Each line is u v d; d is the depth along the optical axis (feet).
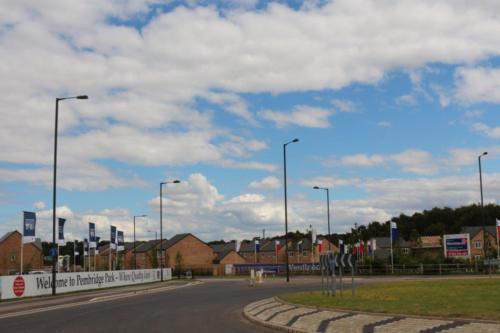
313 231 287.28
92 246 214.28
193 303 93.09
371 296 84.89
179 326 58.59
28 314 76.54
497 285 109.19
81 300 106.52
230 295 113.80
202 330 54.85
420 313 57.26
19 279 119.34
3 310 85.40
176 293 126.00
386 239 423.64
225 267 317.63
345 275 221.05
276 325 55.77
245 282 187.62
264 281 187.52
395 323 51.88
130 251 404.98
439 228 484.74
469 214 477.36
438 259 216.54
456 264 209.97
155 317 68.90
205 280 225.35
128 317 69.21
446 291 93.91
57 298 115.65
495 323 48.91
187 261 387.75
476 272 203.51
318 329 51.08
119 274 176.86
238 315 71.36
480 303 67.41
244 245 449.48
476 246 359.46
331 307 67.41
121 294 126.00
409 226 512.22
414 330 47.19
